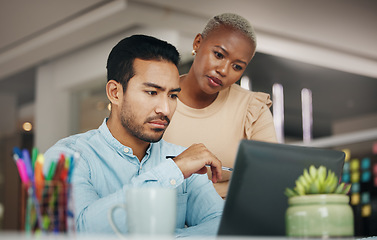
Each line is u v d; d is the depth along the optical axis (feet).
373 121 21.03
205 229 4.56
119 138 5.09
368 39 15.01
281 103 18.07
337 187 3.36
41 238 2.45
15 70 17.07
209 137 7.00
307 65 16.25
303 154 3.90
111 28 13.29
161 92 4.81
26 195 2.73
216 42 6.64
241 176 3.65
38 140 16.96
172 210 2.93
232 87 7.39
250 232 3.69
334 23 14.33
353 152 20.26
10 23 14.43
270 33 13.57
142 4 11.79
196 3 12.03
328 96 19.44
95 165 4.99
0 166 19.39
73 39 14.26
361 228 19.07
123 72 4.88
